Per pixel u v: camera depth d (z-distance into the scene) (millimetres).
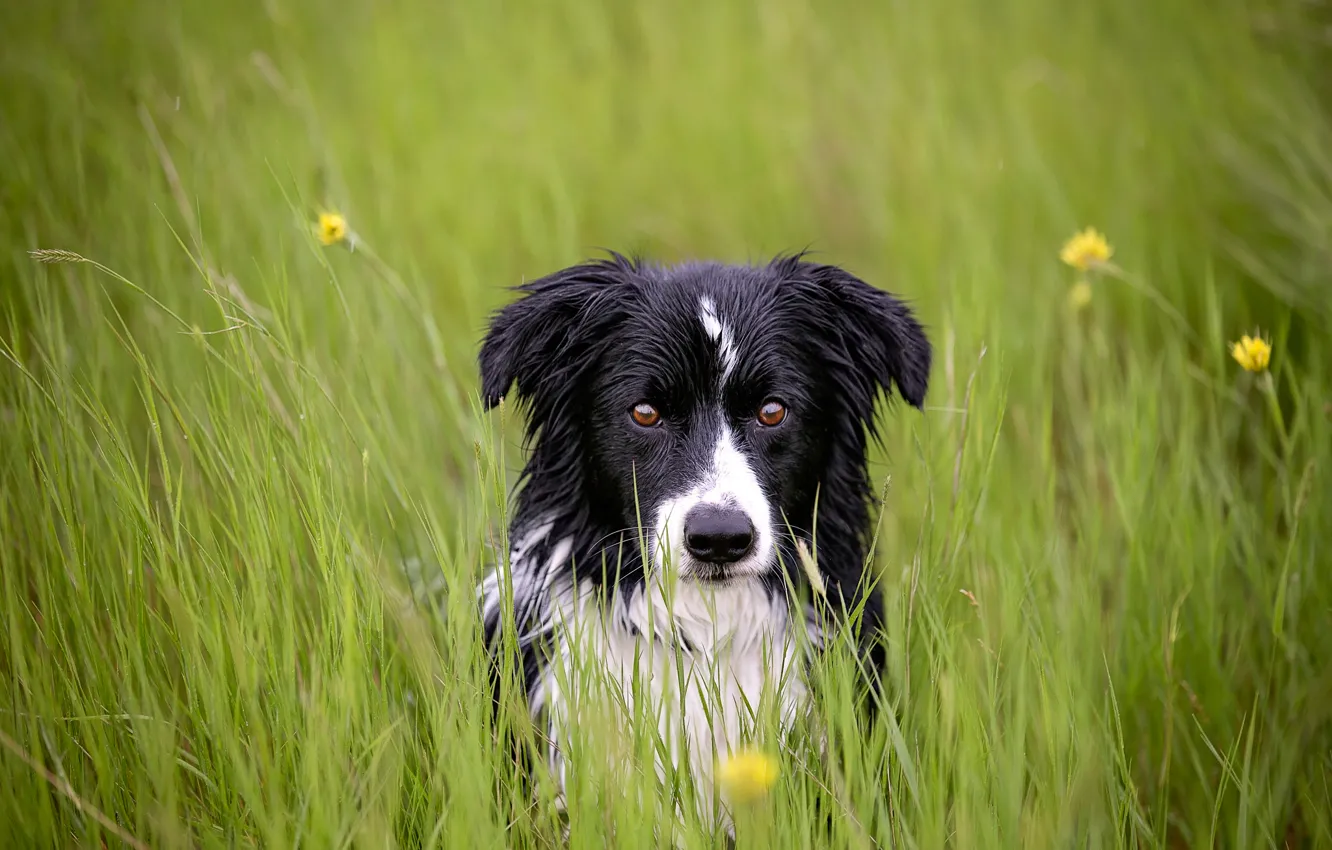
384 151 6336
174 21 6840
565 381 3516
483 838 2449
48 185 5039
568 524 3564
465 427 4082
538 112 7059
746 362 3307
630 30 8305
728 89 7469
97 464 3105
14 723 2871
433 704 2797
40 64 6191
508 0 8438
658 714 2801
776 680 3396
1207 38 6938
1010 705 2980
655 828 2627
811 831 2686
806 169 6980
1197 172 6156
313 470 2955
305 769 2578
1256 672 3500
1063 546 3729
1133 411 3826
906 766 2656
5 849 2584
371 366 4348
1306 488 3551
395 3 8047
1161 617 3547
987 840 2514
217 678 2727
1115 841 2855
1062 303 5184
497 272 5836
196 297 4562
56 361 3352
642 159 6949
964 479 3521
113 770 2834
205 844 2580
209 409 3297
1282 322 4340
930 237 5891
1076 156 6555
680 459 3250
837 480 3627
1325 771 3273
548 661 3344
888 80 7316
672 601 2850
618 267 3691
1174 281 5297
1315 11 6391
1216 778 3406
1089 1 7816
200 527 3107
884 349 3557
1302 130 5566
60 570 3125
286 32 7246
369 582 2971
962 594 3445
